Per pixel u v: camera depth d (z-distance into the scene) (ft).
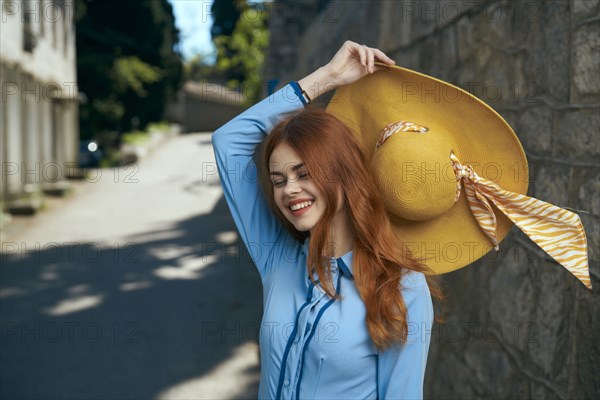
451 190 4.86
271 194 5.45
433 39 11.12
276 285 5.27
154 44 88.74
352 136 4.90
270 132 5.34
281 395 4.94
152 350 14.98
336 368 4.74
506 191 5.04
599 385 5.89
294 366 4.84
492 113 4.95
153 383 13.08
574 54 6.45
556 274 6.80
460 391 9.66
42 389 12.69
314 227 4.93
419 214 4.89
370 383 4.82
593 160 6.12
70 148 59.88
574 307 6.39
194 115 124.57
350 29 18.66
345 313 4.78
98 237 31.12
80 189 49.49
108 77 76.79
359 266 4.79
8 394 12.40
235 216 5.65
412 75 5.09
